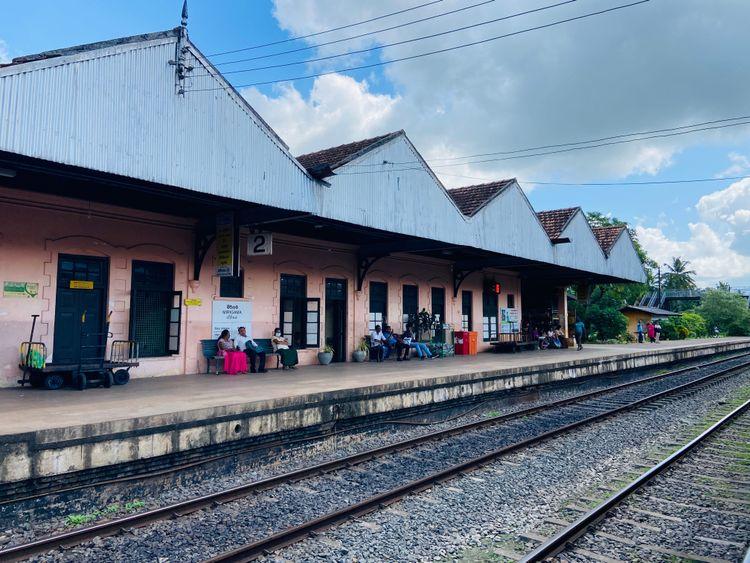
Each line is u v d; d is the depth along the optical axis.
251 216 11.83
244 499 6.27
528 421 11.22
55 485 5.97
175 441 7.05
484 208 17.14
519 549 5.07
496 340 23.25
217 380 11.12
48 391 9.27
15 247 9.84
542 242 19.98
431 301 19.77
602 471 7.70
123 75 8.63
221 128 10.05
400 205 14.02
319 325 15.36
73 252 10.60
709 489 6.77
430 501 6.25
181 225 12.34
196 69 9.68
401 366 14.76
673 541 5.24
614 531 5.46
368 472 7.46
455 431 9.83
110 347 11.06
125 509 6.23
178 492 6.82
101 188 9.90
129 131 8.68
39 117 7.60
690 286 71.50
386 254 16.30
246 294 13.66
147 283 11.89
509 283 24.48
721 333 58.88
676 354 24.94
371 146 13.20
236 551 4.68
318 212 11.74
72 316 10.66
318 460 8.48
